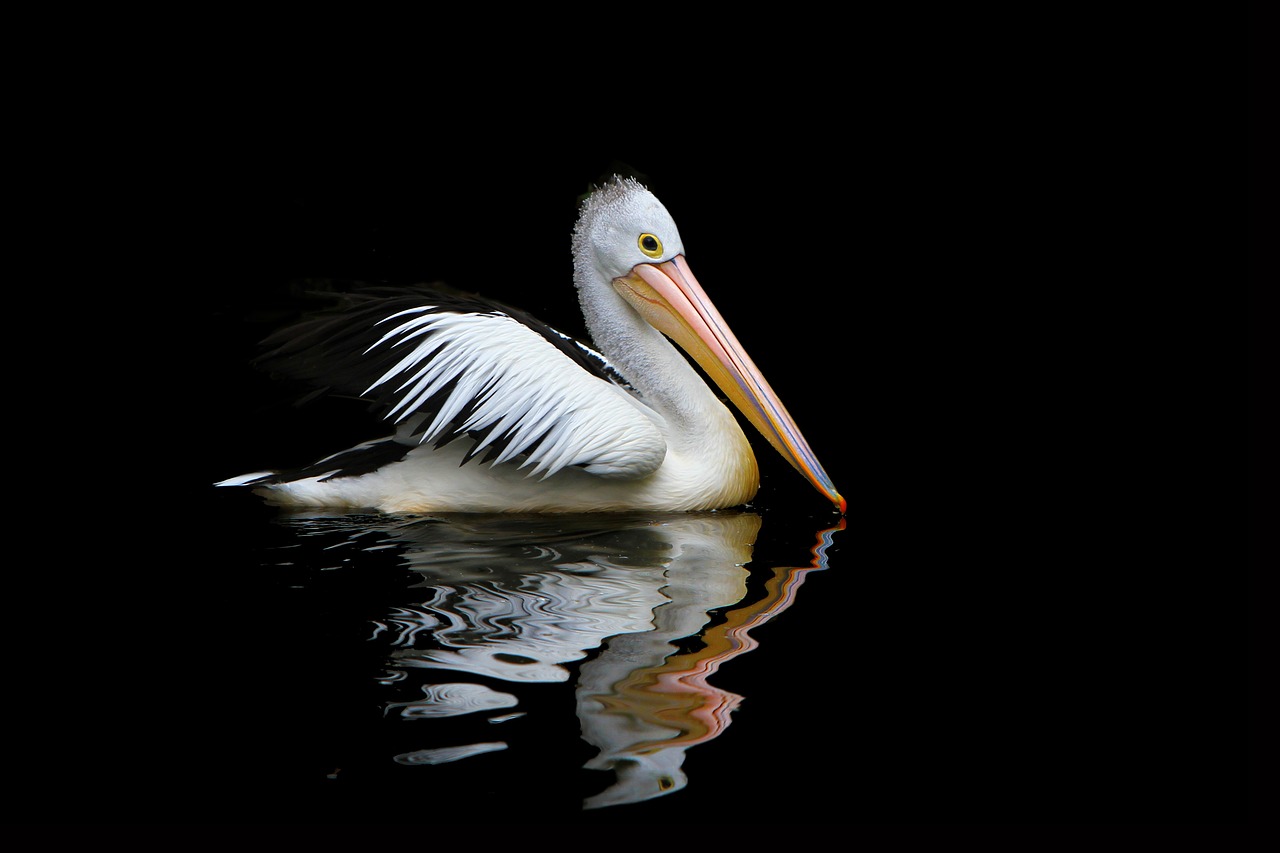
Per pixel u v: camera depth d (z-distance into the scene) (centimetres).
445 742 736
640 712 786
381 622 951
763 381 1472
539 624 954
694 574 1112
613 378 1483
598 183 1498
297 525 1282
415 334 1353
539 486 1366
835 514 1397
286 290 1381
